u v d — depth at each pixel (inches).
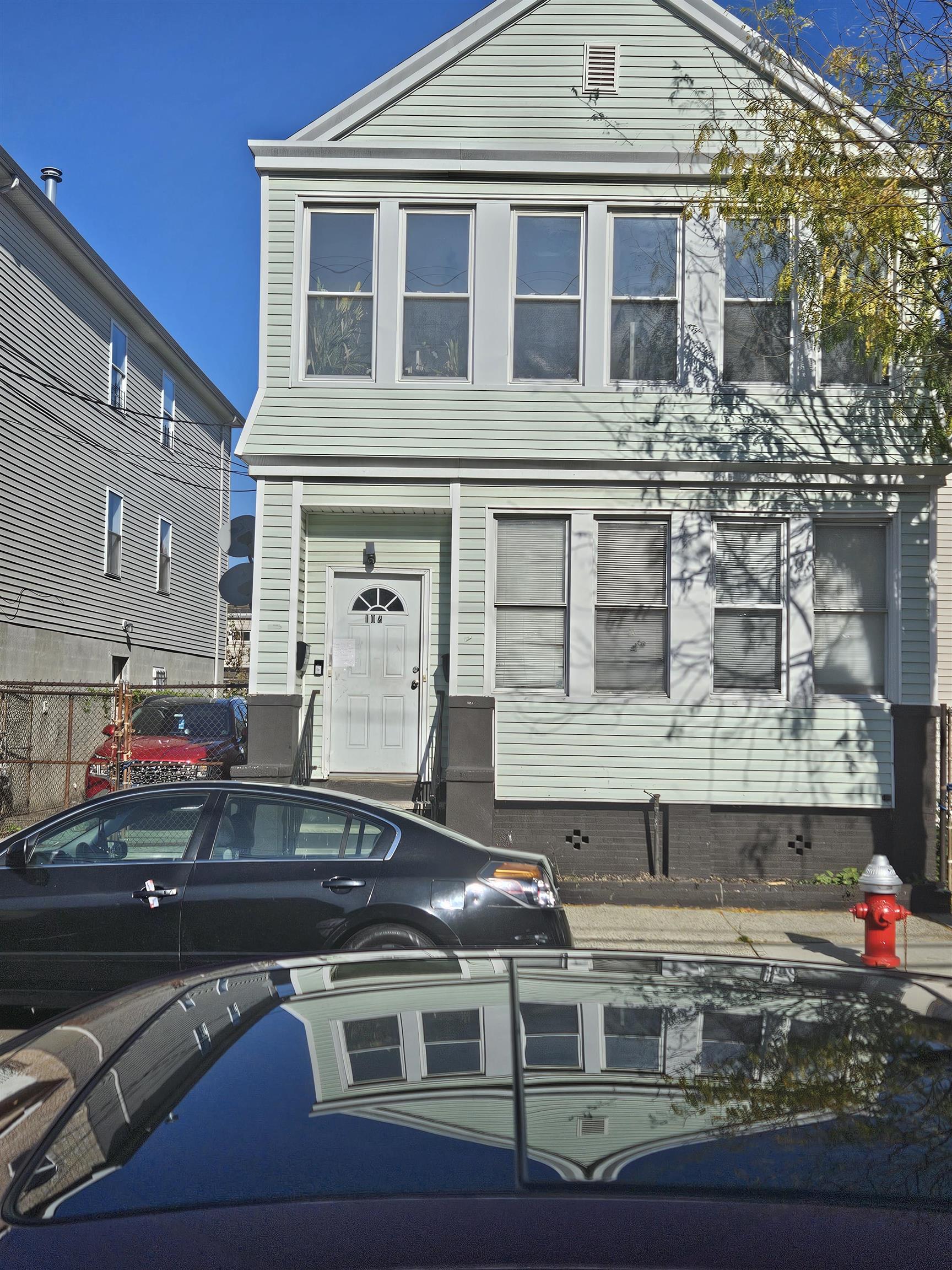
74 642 798.5
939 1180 62.5
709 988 99.0
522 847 453.4
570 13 474.0
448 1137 65.9
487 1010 90.4
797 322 466.3
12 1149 70.6
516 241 474.0
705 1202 59.4
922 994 100.1
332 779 480.7
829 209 408.8
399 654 490.6
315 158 470.6
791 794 451.8
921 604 458.6
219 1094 73.4
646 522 467.5
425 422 466.9
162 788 272.1
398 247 472.4
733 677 461.7
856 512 461.4
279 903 254.8
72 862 267.7
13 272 698.2
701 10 470.9
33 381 727.1
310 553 490.3
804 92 463.2
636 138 470.0
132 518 920.3
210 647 1155.3
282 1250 55.6
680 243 470.9
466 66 474.0
